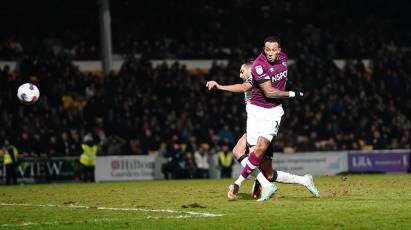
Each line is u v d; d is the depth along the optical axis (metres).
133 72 42.34
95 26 48.66
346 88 45.53
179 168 37.19
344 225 10.76
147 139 38.56
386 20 55.31
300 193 17.06
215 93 42.66
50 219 12.30
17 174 35.34
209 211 12.98
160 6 50.06
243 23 50.50
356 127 42.69
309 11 53.69
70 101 41.03
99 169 37.38
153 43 47.47
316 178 27.78
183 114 40.28
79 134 37.25
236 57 46.09
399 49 50.38
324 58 47.75
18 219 12.38
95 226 11.12
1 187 26.89
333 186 19.72
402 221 11.16
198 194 17.36
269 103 15.40
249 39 49.88
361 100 44.81
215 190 19.03
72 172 36.47
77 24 48.88
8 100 38.81
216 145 39.22
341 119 42.62
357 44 50.53
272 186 14.97
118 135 39.00
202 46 48.12
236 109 41.41
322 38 50.41
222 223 11.22
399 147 42.84
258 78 15.10
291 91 15.09
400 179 23.94
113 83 41.03
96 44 47.84
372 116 43.62
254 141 15.38
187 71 43.62
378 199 14.87
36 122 37.84
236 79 43.41
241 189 19.86
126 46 47.28
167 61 47.06
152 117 39.72
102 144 37.91
